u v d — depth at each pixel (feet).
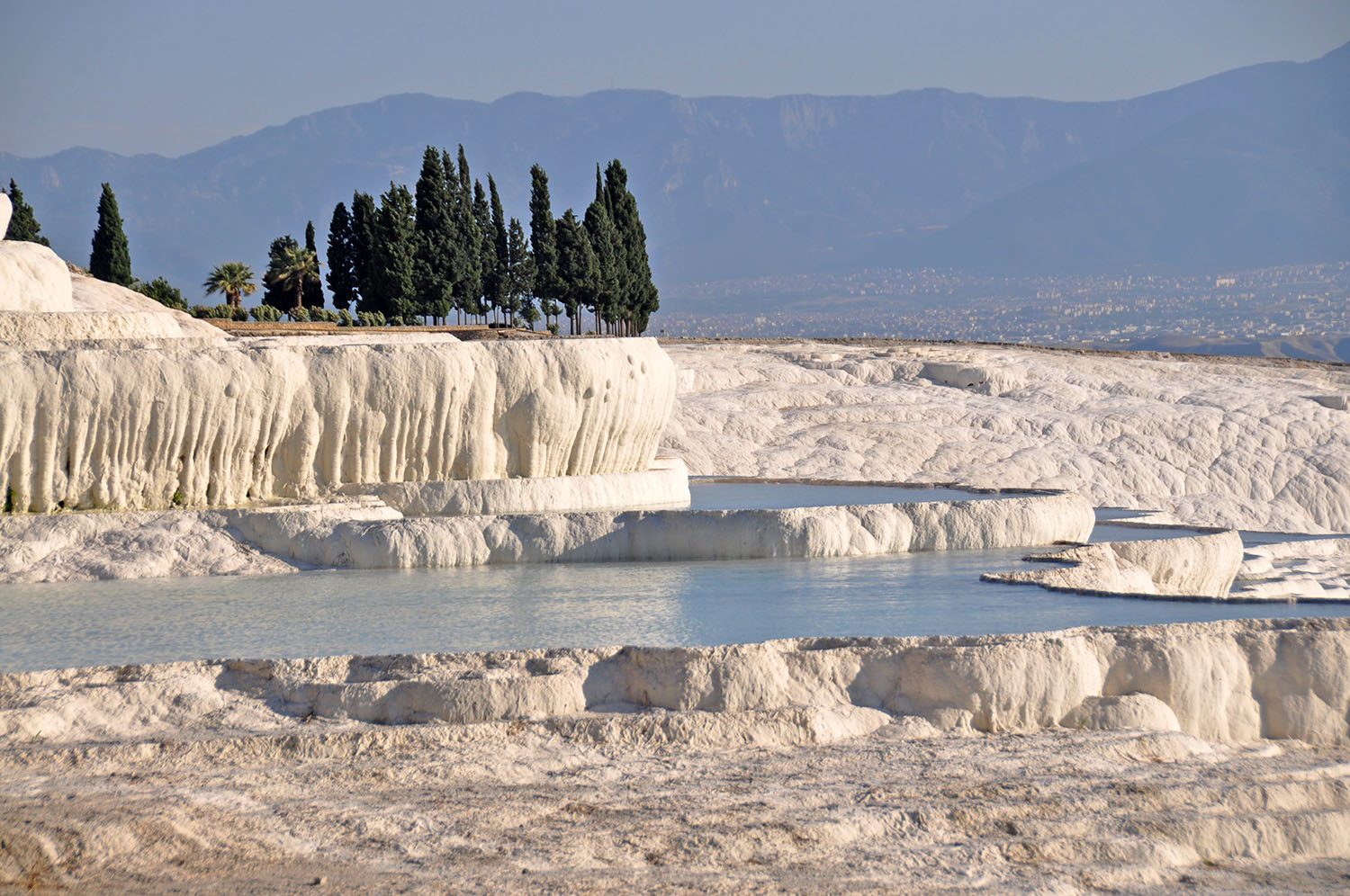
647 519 150.20
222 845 79.61
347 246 464.65
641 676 99.66
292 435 160.35
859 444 347.15
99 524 143.13
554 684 97.25
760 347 466.70
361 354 163.02
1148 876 82.23
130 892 74.54
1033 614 117.29
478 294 462.60
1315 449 371.56
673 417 351.25
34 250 195.42
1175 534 170.19
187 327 234.79
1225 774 94.17
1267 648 105.29
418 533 145.38
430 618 117.08
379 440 164.86
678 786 89.04
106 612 120.47
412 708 95.91
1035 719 100.89
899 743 96.78
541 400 172.65
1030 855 82.89
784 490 204.54
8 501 147.54
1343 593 169.58
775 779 90.27
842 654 101.76
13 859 75.97
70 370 147.54
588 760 92.43
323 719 95.81
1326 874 85.10
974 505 157.48
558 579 136.36
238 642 108.78
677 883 77.15
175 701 96.22
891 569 141.69
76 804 81.87
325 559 144.56
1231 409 391.24
